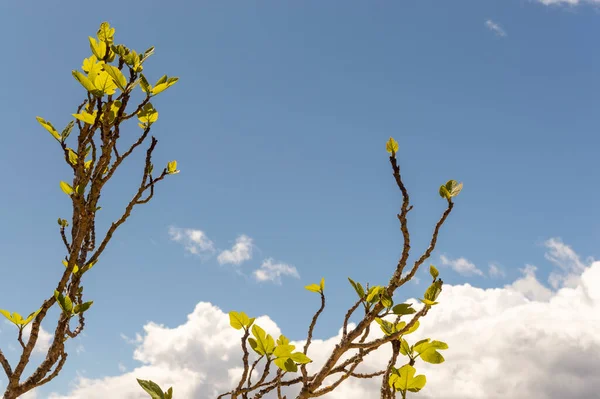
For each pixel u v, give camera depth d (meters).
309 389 2.10
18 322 2.40
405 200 2.21
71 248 2.57
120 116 2.66
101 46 2.77
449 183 2.25
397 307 2.15
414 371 2.30
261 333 2.14
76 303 2.86
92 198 2.64
